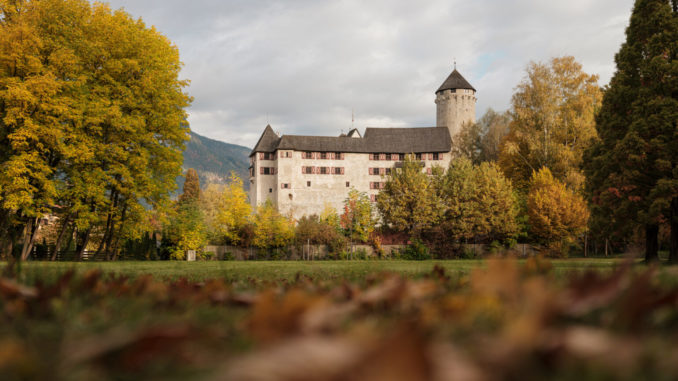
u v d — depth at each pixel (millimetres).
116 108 23422
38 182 22734
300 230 44656
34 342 902
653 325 987
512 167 52094
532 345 645
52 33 23562
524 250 42062
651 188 21172
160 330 690
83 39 24188
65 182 24703
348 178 80125
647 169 21125
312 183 79188
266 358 441
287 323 858
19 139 21094
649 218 20281
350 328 959
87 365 650
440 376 431
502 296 1233
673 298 979
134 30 26719
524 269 2559
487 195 42438
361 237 45906
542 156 45031
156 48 27344
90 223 26766
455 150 71000
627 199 21391
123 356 677
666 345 710
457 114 89750
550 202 38062
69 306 1443
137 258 38875
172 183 28359
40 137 22031
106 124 24578
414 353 378
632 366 625
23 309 1399
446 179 45562
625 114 22984
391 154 81125
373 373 379
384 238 46250
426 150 80500
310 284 2762
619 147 21484
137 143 26094
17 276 2414
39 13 22953
